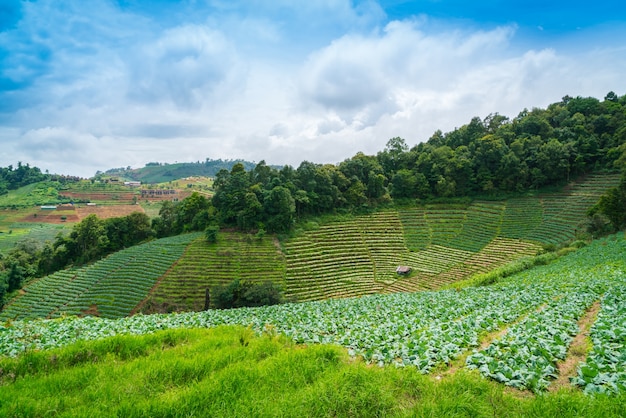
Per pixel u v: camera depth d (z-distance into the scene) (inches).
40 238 4672.7
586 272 1209.4
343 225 3506.4
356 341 490.9
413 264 2837.1
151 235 3553.2
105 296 2357.3
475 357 375.9
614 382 288.5
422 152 4778.5
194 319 818.2
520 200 3563.0
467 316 639.1
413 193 4121.6
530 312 641.0
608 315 525.3
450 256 2883.9
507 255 2684.5
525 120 4500.5
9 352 502.9
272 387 323.9
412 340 459.8
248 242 2979.8
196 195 3639.3
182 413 274.7
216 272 2559.1
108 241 3312.0
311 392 296.8
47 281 2706.7
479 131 4923.7
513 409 265.7
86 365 405.1
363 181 4215.1
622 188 2397.9
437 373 367.2
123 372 370.6
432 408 261.3
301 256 2878.9
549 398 270.5
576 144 3703.3
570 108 4621.1
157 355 437.4
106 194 7524.6
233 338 511.2
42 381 351.6
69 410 286.0
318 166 4335.6
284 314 836.6
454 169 4005.9
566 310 613.3
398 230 3452.3
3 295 2556.6
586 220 2800.2
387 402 279.4
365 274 2716.5
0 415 275.7
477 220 3417.8
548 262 1846.7
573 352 400.5
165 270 2576.3
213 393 302.4
